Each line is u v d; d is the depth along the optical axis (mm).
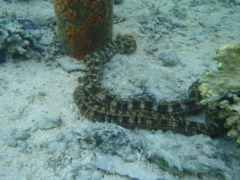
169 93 405
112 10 427
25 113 340
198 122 335
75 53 452
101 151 292
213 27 669
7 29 424
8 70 421
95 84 375
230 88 280
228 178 258
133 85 419
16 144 289
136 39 568
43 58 461
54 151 286
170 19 693
